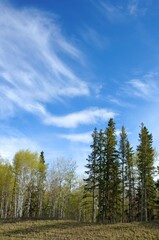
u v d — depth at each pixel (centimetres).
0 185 6681
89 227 4347
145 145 5341
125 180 5369
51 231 4150
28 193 6756
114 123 5556
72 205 7812
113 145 5391
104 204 5259
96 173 5291
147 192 5294
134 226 4256
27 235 3919
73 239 3691
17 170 5984
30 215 7050
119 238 3744
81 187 6881
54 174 6425
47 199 7294
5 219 5206
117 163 5284
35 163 6081
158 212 5881
